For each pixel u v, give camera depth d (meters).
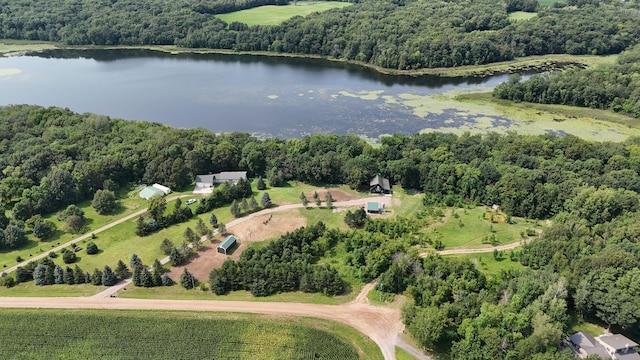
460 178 175.50
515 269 127.94
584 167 176.62
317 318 115.31
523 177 167.62
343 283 127.75
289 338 109.19
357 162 182.88
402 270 124.38
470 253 142.50
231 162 193.00
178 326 112.50
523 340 98.06
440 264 125.44
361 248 135.38
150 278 126.75
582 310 112.44
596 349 101.62
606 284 109.25
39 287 127.94
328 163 182.12
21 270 130.38
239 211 162.75
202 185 184.38
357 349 106.81
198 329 111.69
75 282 128.75
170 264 137.25
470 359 99.06
